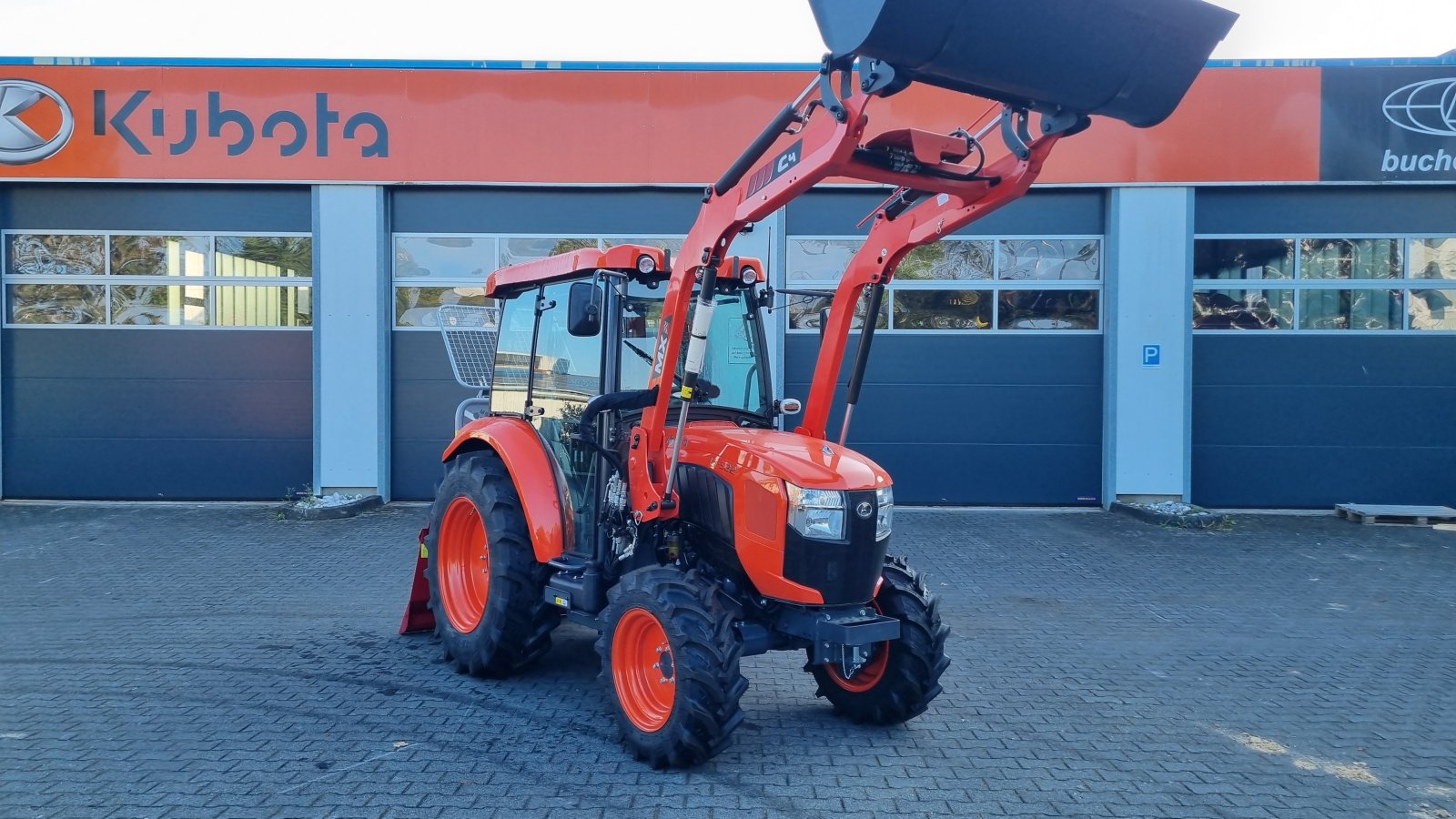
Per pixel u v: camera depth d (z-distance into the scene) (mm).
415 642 6164
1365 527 10516
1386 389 11391
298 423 11422
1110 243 11219
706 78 11039
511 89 11055
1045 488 11469
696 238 4465
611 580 4898
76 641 6082
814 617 4211
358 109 11023
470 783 4012
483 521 5398
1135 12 3311
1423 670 5852
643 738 4176
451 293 11414
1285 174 11070
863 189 11266
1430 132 11000
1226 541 9711
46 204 11273
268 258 11328
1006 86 3432
